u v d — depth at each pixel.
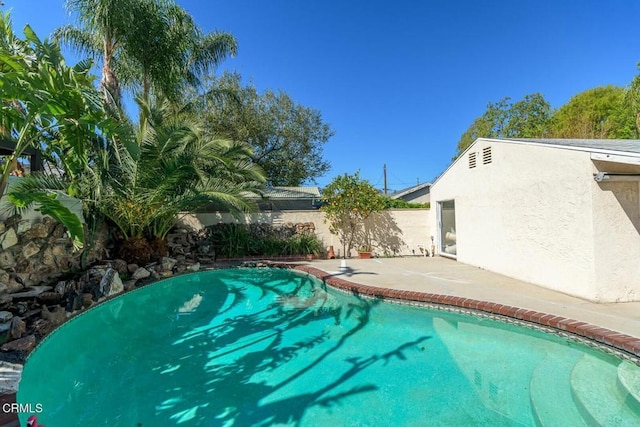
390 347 5.10
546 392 3.74
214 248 13.36
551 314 5.40
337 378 4.19
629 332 4.57
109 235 10.55
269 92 24.14
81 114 3.96
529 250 7.82
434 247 14.06
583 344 4.77
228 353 4.96
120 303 7.58
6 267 6.27
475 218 10.32
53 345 5.22
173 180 9.84
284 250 13.64
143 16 12.21
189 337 5.62
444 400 3.66
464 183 11.04
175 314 6.89
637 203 6.14
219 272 11.27
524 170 7.95
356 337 5.52
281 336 5.61
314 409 3.54
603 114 24.34
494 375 4.18
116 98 12.03
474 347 5.05
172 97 14.15
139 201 9.59
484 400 3.63
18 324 4.84
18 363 4.15
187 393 3.88
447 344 5.18
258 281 10.06
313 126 25.78
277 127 24.31
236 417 3.41
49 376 4.29
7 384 3.64
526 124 31.08
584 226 6.28
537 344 5.12
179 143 9.84
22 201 4.01
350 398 3.74
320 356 4.82
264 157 24.41
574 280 6.54
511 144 8.43
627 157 5.18
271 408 3.56
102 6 11.05
